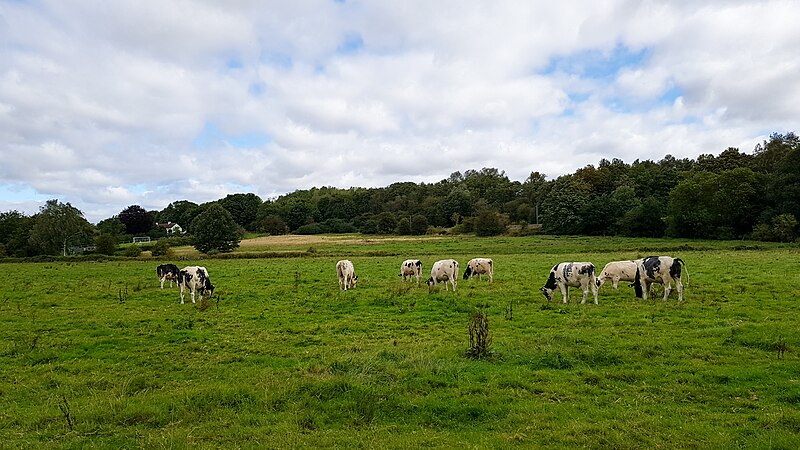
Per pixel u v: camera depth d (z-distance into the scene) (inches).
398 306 767.1
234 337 589.0
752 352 448.8
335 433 303.0
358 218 5044.3
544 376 396.5
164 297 945.5
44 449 285.4
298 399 356.8
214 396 363.3
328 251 2508.6
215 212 2760.8
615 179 4340.6
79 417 330.6
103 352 529.3
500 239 3157.0
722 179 2783.0
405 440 289.3
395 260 1857.8
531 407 334.6
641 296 783.1
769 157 3376.0
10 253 3144.7
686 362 424.5
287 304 825.5
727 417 314.5
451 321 655.8
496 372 406.9
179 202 6235.2
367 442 287.9
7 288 1163.3
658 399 350.6
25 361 498.9
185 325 661.9
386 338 569.0
